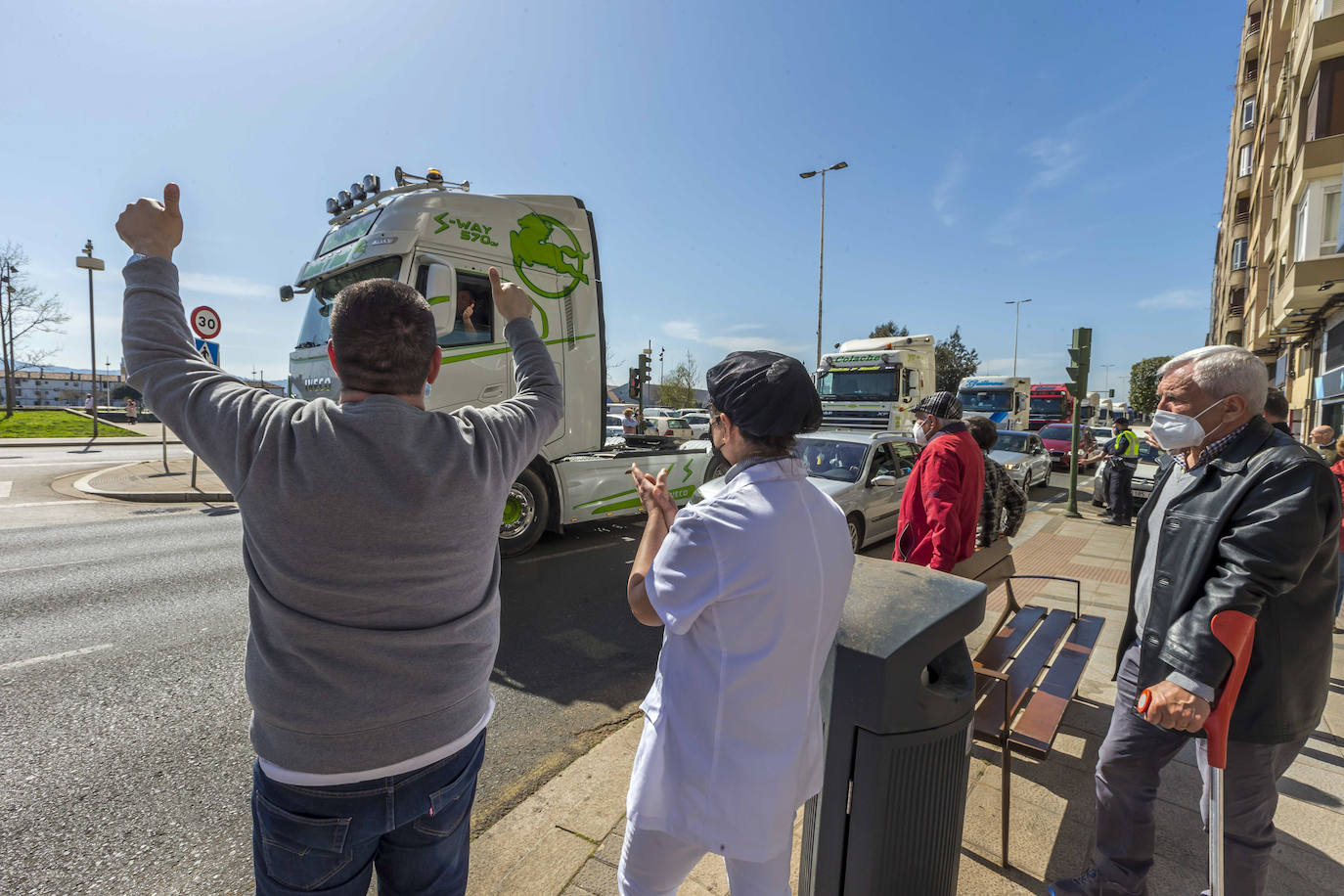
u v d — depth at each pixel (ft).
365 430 3.67
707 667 4.21
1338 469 15.05
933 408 10.41
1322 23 39.40
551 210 21.86
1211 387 5.92
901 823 5.11
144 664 13.24
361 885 4.02
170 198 4.20
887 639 4.98
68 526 27.37
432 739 3.93
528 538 21.72
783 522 4.07
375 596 3.65
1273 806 5.94
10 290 93.81
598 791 8.96
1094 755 9.91
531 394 4.99
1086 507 39.40
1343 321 43.37
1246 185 89.35
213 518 29.55
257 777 3.92
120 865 7.71
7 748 10.12
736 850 4.16
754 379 4.12
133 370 3.88
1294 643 5.65
